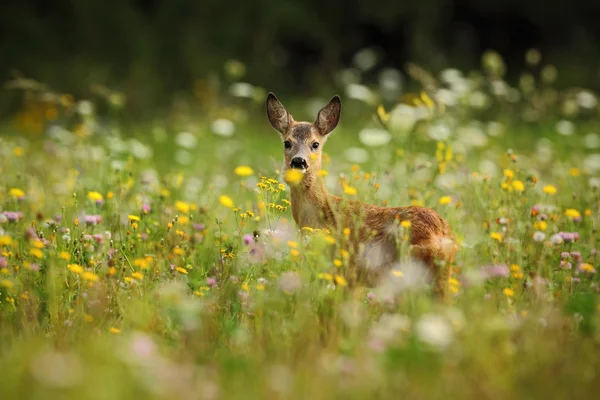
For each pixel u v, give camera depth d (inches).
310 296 361.7
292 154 483.5
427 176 549.6
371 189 483.5
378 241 406.3
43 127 959.0
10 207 513.7
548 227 466.6
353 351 317.1
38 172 659.4
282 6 1395.2
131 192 589.9
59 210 525.7
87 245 421.7
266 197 428.8
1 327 350.6
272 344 327.3
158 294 364.8
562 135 860.0
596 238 456.1
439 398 283.1
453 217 475.5
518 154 795.4
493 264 403.2
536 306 354.0
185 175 702.5
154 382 274.5
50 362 277.0
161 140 860.0
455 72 745.0
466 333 315.9
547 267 409.1
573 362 309.1
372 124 903.7
